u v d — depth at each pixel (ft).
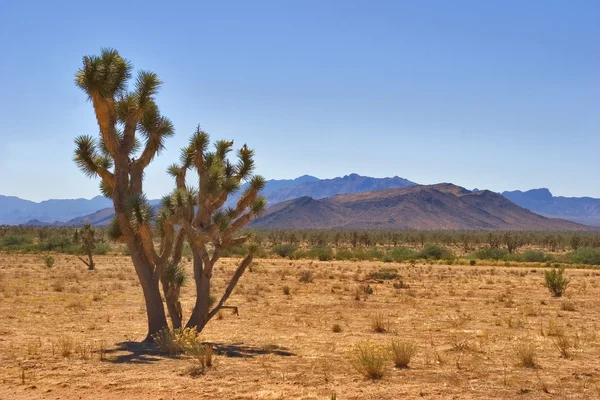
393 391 34.04
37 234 353.92
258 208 53.67
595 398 32.53
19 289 98.37
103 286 109.29
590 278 140.46
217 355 44.78
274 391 34.06
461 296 97.50
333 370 39.63
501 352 46.83
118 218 51.31
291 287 112.27
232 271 153.48
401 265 189.98
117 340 52.49
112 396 33.42
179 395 33.50
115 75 49.16
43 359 42.93
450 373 38.73
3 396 33.22
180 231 54.13
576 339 52.29
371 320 67.62
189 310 75.20
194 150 52.49
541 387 34.88
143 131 52.39
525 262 211.61
